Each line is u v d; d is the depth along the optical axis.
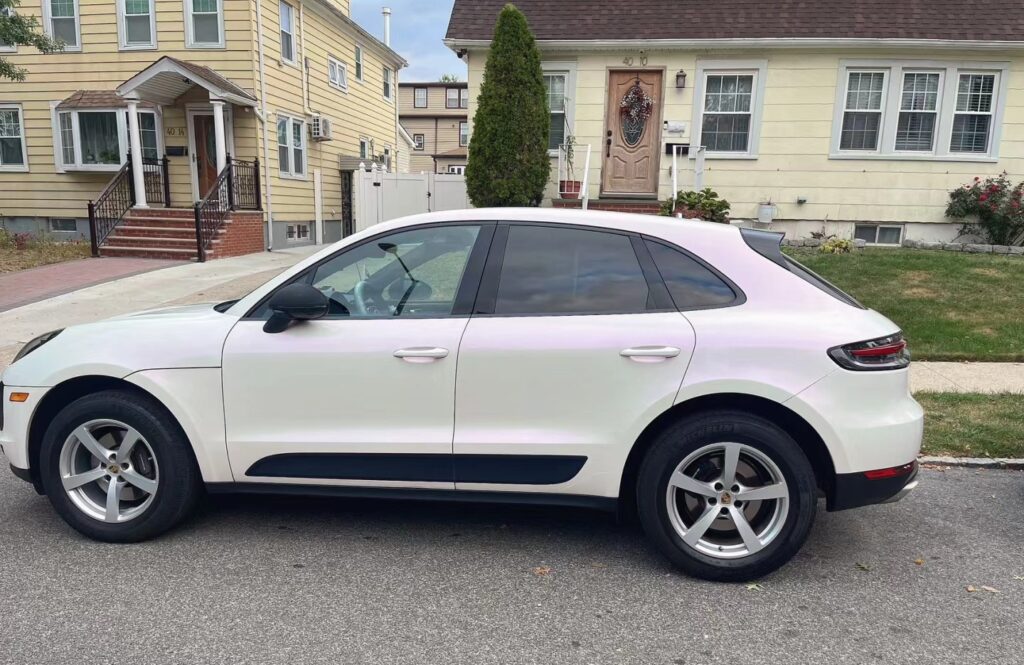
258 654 2.73
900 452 3.17
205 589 3.19
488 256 3.48
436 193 16.52
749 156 13.45
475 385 3.32
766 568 3.26
